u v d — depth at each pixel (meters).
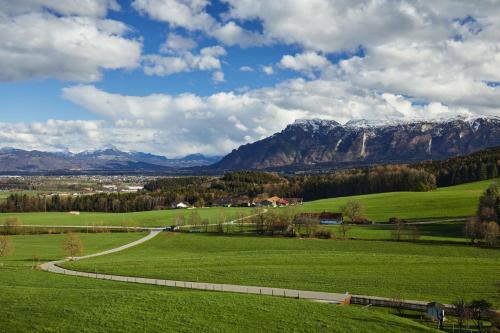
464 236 135.00
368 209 199.25
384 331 53.16
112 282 77.00
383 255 101.81
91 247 140.88
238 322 52.91
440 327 58.88
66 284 74.94
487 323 60.66
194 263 94.31
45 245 144.75
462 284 76.94
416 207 195.25
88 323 49.97
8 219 187.12
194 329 50.00
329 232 140.38
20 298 58.81
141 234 168.38
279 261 95.00
